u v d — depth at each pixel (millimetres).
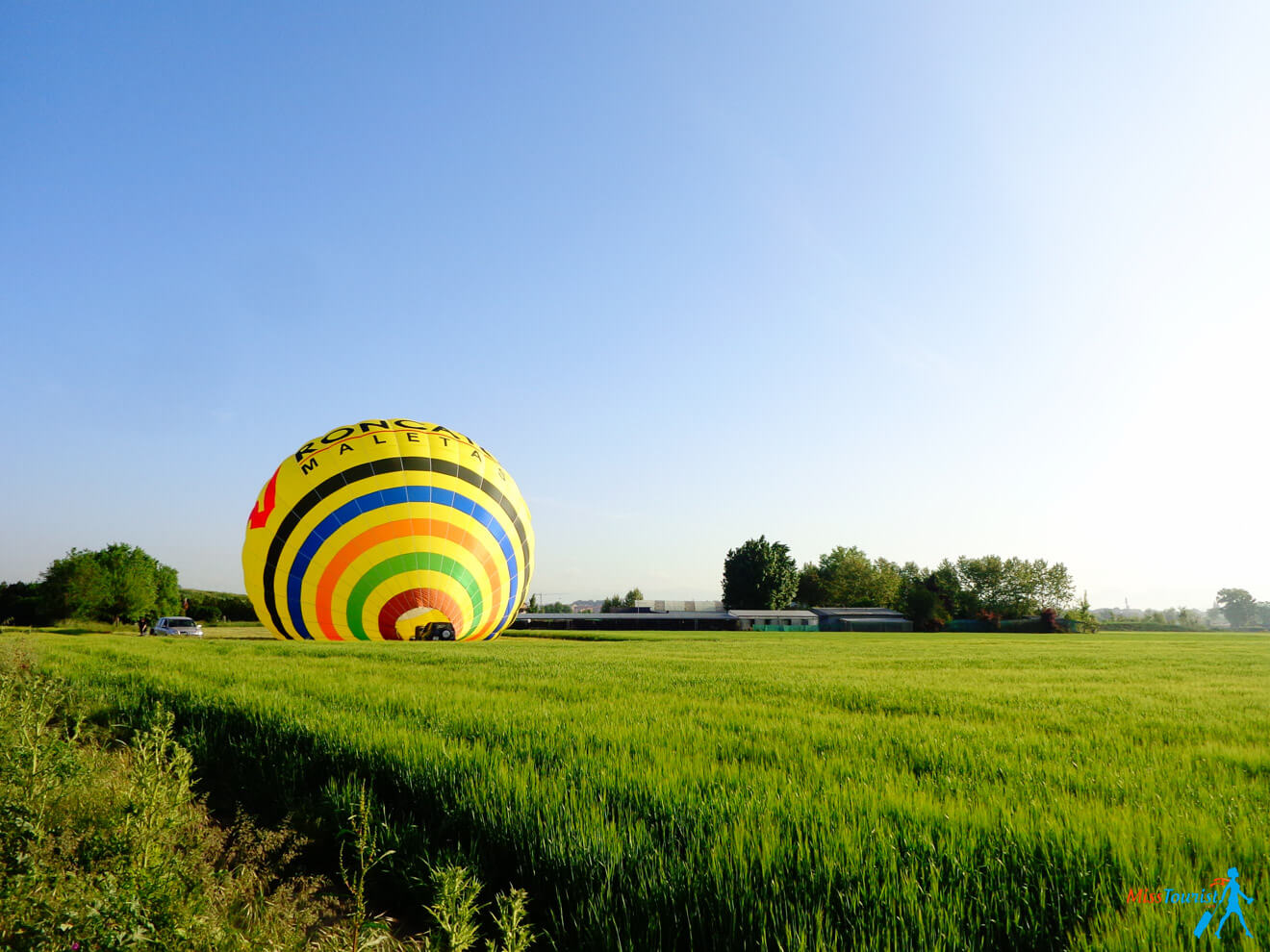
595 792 5273
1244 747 7762
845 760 6613
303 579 31562
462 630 34750
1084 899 3521
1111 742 7875
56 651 20141
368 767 6219
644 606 102125
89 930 2658
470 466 34219
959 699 11969
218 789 6883
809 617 97500
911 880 3623
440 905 3221
